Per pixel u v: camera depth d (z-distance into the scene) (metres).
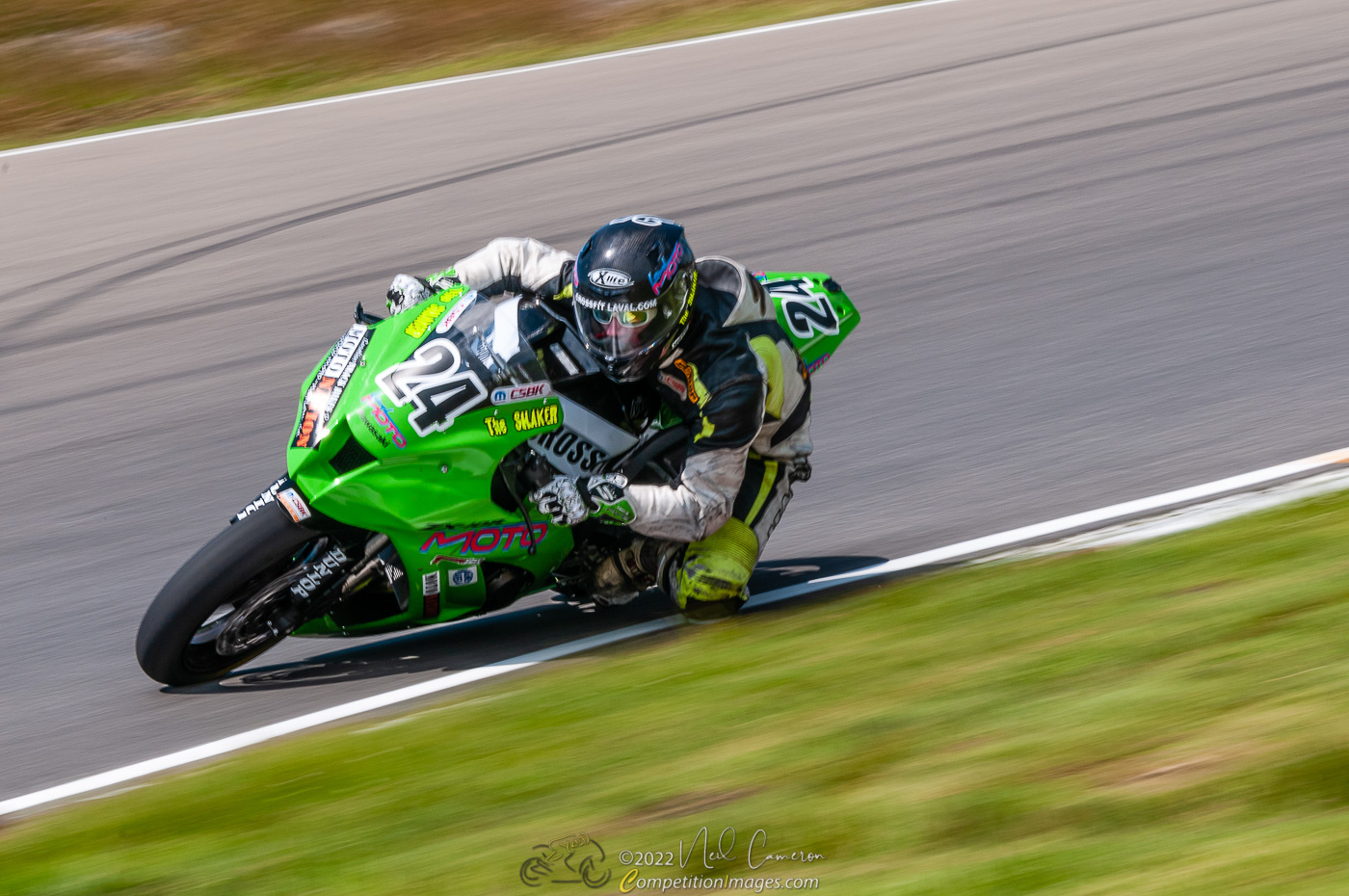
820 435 24.34
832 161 38.94
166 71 52.19
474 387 16.22
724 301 17.17
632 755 13.17
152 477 24.33
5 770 15.97
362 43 54.12
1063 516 20.66
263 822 12.83
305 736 15.87
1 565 21.48
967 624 15.70
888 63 47.84
